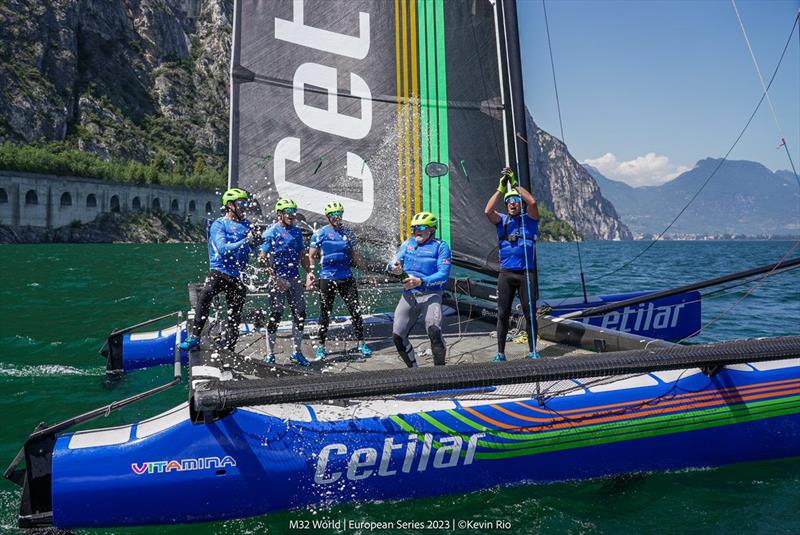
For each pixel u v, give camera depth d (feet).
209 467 13.99
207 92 485.56
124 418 21.08
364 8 23.04
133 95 434.71
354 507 14.83
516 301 29.04
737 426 17.31
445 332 25.12
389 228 23.13
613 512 14.73
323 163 23.39
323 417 14.92
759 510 14.83
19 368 27.14
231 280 18.54
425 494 15.26
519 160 22.57
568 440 16.05
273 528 13.97
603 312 24.29
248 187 23.43
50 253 149.48
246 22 23.29
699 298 30.91
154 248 209.67
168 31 483.51
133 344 26.40
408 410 15.34
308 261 20.03
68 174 284.82
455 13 22.54
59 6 392.68
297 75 23.38
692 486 16.22
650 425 16.63
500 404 15.85
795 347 17.08
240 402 13.19
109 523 13.66
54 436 14.06
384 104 23.04
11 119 333.42
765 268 23.12
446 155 22.81
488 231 22.85
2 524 13.99
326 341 23.07
